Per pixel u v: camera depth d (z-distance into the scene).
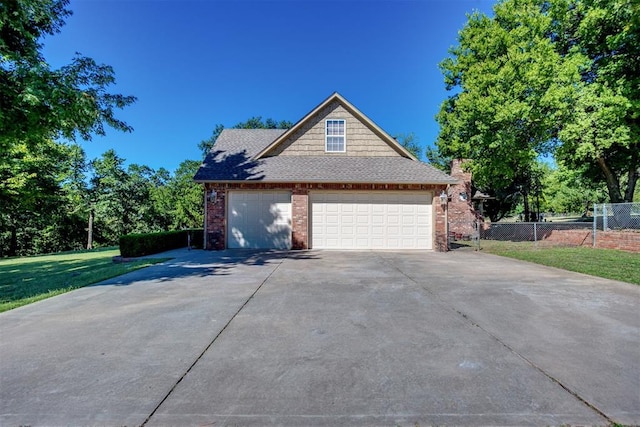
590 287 6.44
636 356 3.28
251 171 13.84
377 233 13.71
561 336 3.83
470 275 7.79
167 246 13.78
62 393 2.62
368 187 13.63
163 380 2.83
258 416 2.32
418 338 3.78
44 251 32.53
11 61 7.36
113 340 3.75
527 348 3.48
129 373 2.96
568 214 48.59
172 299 5.59
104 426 2.22
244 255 11.68
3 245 30.47
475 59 19.27
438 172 13.92
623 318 4.50
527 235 18.84
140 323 4.34
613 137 13.67
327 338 3.79
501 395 2.57
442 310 4.90
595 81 15.26
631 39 13.79
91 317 4.62
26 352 3.43
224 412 2.37
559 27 16.33
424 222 13.75
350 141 15.07
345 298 5.62
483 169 17.72
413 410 2.38
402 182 13.25
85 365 3.12
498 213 29.17
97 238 34.91
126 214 35.00
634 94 13.77
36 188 20.86
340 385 2.73
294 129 15.04
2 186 18.84
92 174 33.34
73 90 7.60
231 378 2.86
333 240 13.71
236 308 5.02
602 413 2.34
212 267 9.02
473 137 16.88
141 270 8.59
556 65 14.41
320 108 15.07
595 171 18.34
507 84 15.59
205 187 13.62
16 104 7.11
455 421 2.25
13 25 7.49
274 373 2.95
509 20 17.03
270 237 13.72
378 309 4.95
